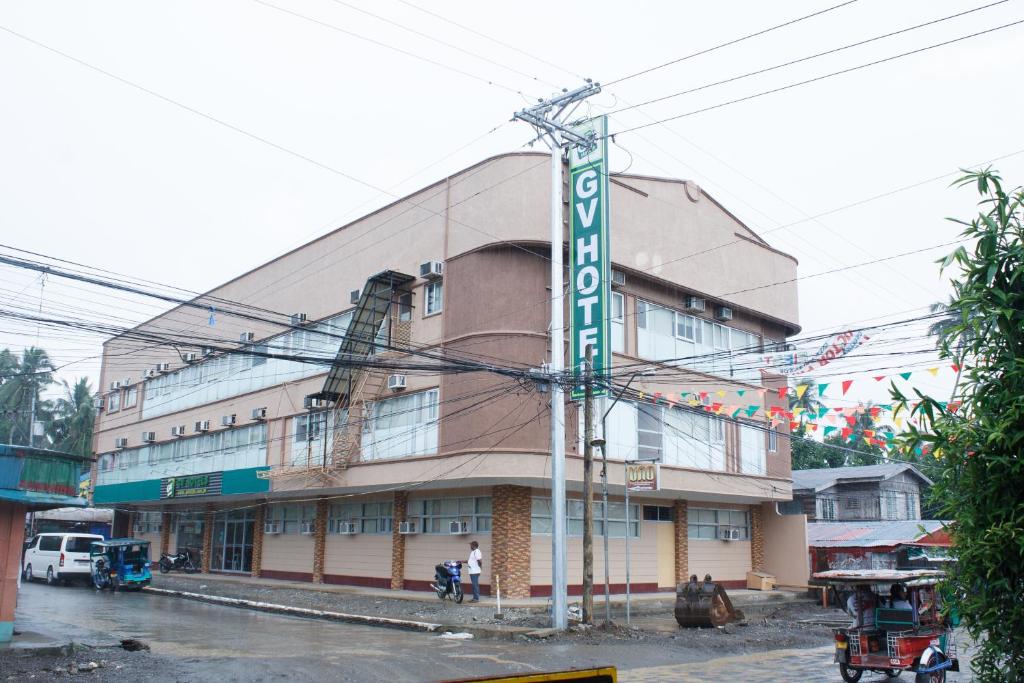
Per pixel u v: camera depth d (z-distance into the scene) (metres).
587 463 20.33
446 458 24.83
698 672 15.05
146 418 43.38
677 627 21.39
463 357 25.19
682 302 29.41
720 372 30.02
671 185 29.28
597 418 25.48
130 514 47.31
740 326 32.19
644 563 28.92
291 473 29.67
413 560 27.70
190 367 40.28
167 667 14.48
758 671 15.27
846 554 32.31
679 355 29.11
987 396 5.89
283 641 17.98
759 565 33.66
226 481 34.09
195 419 39.06
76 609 24.31
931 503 6.26
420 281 27.73
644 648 17.81
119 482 44.88
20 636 17.30
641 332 27.70
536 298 25.20
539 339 24.83
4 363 63.75
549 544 25.67
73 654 15.66
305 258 33.78
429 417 26.39
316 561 31.89
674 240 28.98
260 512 36.12
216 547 39.31
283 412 33.28
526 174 25.55
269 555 35.22
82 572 33.66
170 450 40.97
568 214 25.78
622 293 27.38
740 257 31.86
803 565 32.81
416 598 25.20
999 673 5.85
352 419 28.86
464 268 26.02
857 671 13.93
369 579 29.36
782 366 24.72
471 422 24.66
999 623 5.81
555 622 19.27
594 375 20.95
